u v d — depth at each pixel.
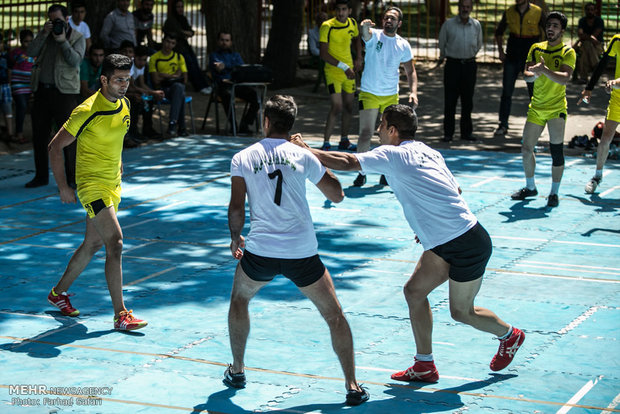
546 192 12.90
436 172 6.10
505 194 12.81
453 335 7.41
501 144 17.03
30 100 19.34
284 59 24.20
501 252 9.91
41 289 8.59
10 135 16.75
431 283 6.20
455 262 6.06
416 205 6.09
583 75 24.17
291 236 5.88
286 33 24.09
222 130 18.77
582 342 7.24
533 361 6.84
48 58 12.89
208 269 9.29
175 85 17.48
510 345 6.45
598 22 24.17
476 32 16.84
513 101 22.03
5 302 8.20
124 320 7.48
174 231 10.84
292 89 23.91
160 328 7.57
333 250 9.98
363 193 12.98
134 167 14.86
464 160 15.37
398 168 6.05
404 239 10.46
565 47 11.58
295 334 7.41
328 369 6.68
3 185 13.53
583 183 13.47
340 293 8.50
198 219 11.44
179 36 22.16
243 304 6.15
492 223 11.18
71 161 13.23
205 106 21.30
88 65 14.72
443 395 6.20
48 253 9.87
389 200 12.51
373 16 28.36
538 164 15.04
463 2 16.61
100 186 7.41
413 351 7.06
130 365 6.74
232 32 24.11
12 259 9.59
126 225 11.12
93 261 9.54
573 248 10.07
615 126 12.45
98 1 19.88
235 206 5.91
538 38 17.52
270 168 5.89
